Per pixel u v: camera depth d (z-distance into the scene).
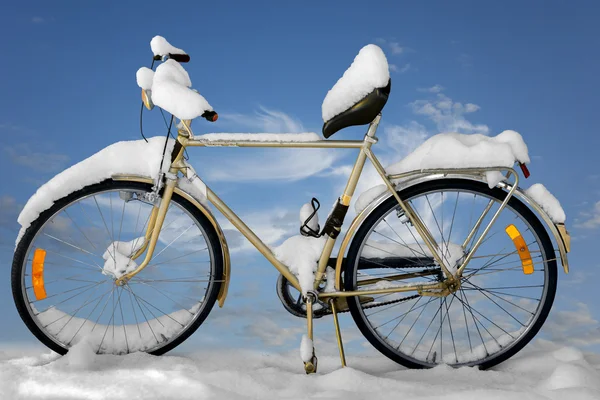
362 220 2.09
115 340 2.20
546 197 2.08
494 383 2.00
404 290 2.12
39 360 2.15
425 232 2.11
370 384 1.87
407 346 2.22
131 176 2.07
